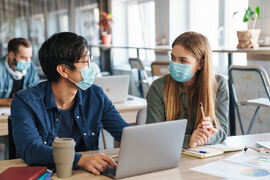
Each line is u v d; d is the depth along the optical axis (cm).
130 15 724
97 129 173
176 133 133
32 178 117
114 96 303
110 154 155
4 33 709
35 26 725
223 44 485
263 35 394
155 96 190
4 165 142
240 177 122
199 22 544
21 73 329
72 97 163
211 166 136
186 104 189
